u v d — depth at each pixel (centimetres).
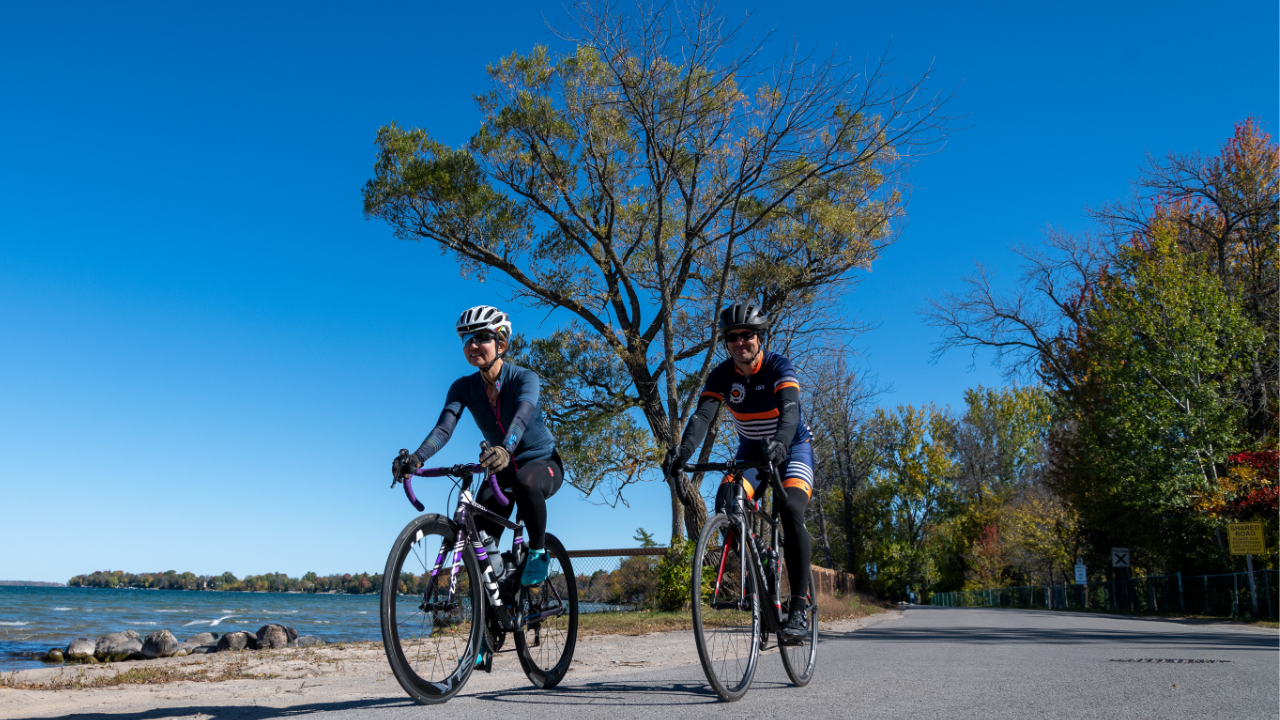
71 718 350
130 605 4894
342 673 590
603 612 1492
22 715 368
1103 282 2578
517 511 384
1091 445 2367
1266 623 1559
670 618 1286
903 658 584
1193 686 391
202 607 4888
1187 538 2164
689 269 1789
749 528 370
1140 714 302
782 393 391
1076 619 1803
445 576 335
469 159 1634
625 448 1684
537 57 1599
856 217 1592
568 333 1719
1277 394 2184
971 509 5422
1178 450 2003
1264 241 2394
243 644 1213
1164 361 2031
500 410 391
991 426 5644
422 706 323
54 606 4325
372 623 2953
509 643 390
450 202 1616
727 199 1598
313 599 8962
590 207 1728
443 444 364
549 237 1719
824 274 1673
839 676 438
